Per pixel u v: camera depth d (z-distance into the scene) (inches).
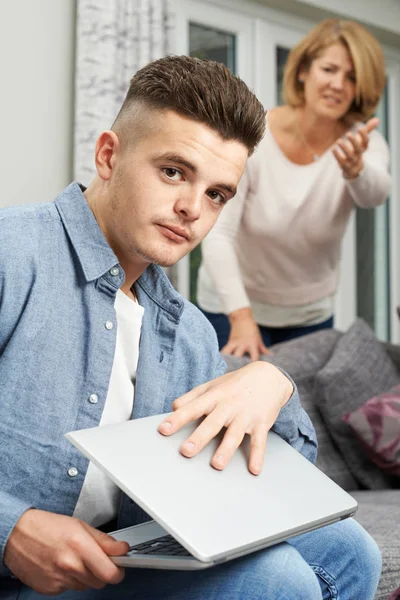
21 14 119.6
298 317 112.1
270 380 42.6
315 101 100.0
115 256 40.7
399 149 177.2
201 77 38.7
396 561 62.9
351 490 94.0
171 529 32.1
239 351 96.3
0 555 34.6
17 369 38.3
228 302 99.1
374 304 173.0
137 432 37.0
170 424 37.8
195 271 138.2
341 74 99.1
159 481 34.4
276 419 44.5
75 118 121.7
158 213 38.5
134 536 38.7
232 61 148.0
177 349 46.0
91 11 120.6
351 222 167.0
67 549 33.4
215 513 34.4
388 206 175.5
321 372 96.0
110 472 33.5
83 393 39.8
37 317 38.9
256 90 149.5
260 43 149.3
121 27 123.4
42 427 38.5
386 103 176.1
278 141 102.9
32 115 121.2
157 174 38.5
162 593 36.7
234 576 36.0
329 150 103.9
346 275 166.2
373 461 94.0
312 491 40.2
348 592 42.5
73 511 39.6
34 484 38.4
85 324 40.4
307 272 109.5
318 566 42.3
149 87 39.0
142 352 42.9
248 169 101.7
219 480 36.9
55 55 123.3
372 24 162.1
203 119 38.1
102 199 41.4
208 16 142.2
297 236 105.2
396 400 94.4
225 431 40.4
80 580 33.8
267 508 36.6
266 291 109.8
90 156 120.5
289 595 35.4
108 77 121.0
